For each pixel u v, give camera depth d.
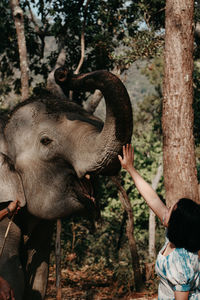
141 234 10.81
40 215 3.66
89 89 3.11
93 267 8.73
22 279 3.53
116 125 2.96
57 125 3.57
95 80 2.97
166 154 5.32
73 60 8.56
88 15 8.18
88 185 3.54
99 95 7.11
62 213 3.64
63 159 3.51
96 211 3.71
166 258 2.71
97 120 3.72
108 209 10.63
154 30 8.19
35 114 3.67
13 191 3.53
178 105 5.25
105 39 8.06
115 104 2.88
